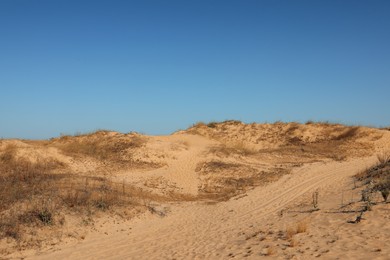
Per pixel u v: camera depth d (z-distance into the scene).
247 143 38.09
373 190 18.14
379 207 14.69
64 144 29.89
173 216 19.08
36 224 15.05
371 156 33.03
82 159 26.75
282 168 29.22
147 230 16.72
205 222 17.97
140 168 27.05
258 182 25.70
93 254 13.70
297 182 25.00
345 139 37.62
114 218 17.17
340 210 15.63
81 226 15.80
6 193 17.16
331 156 33.06
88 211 16.94
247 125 42.81
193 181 26.09
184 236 15.73
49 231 14.90
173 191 24.00
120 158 28.22
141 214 18.34
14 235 14.14
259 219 17.45
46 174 21.47
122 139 31.66
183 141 34.44
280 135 40.28
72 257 13.38
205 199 22.89
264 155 33.28
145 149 30.08
